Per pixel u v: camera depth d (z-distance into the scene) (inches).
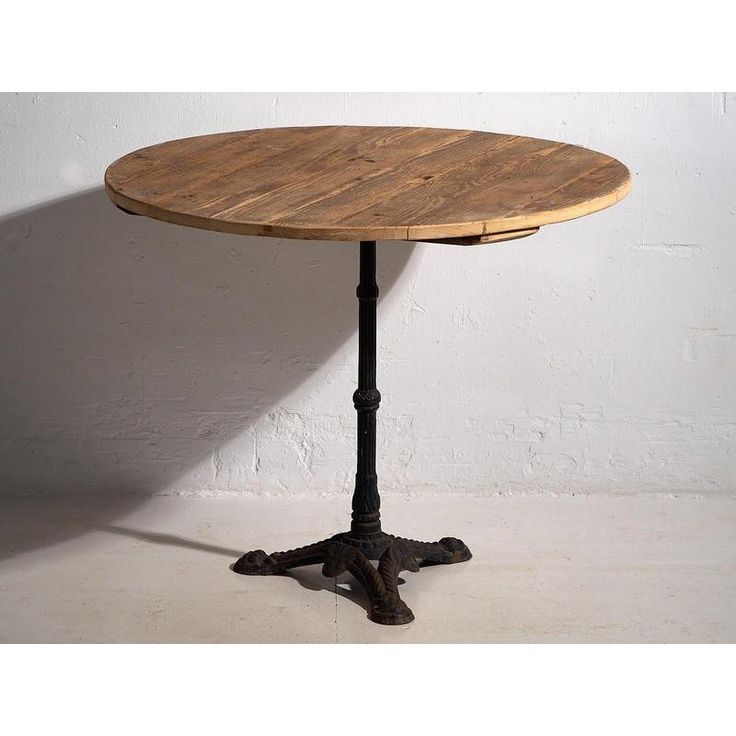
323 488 161.2
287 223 108.8
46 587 137.9
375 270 140.3
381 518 155.0
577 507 159.0
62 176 153.3
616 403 159.5
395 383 158.7
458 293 155.9
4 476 160.6
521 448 160.6
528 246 154.6
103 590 137.4
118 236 154.6
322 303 156.1
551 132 152.5
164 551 146.9
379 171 129.3
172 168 131.2
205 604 134.7
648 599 135.9
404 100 152.2
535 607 134.0
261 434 160.4
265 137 145.8
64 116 151.6
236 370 158.2
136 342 157.6
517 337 157.2
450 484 161.2
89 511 157.2
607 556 145.9
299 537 150.9
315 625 130.5
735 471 160.6
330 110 152.7
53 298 156.5
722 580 140.3
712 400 159.3
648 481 161.2
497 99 151.6
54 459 160.7
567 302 156.3
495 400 159.2
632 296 156.3
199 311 156.6
